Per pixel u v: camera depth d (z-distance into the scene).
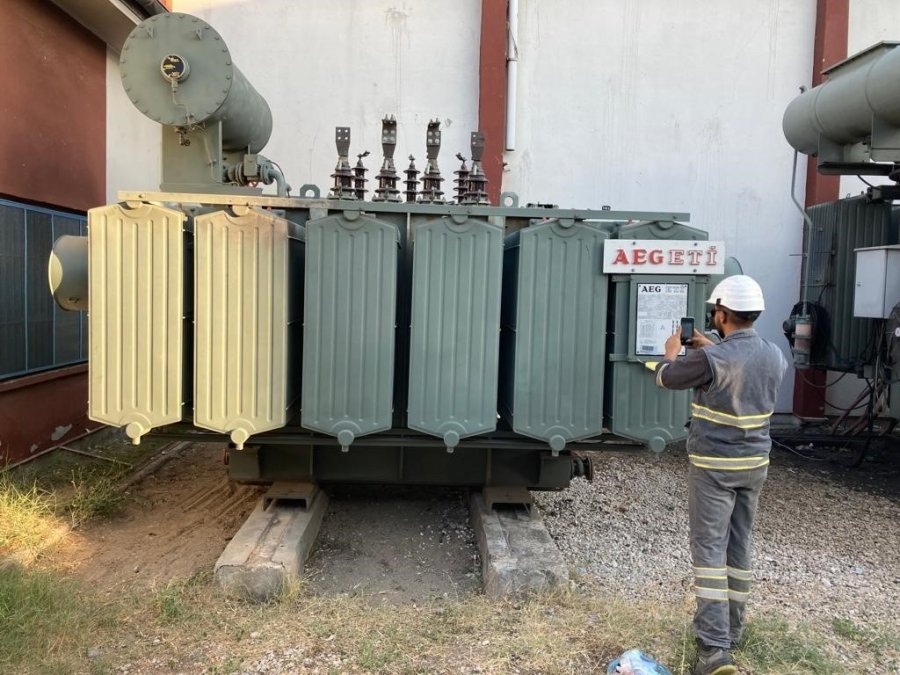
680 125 8.08
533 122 8.06
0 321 5.27
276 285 3.53
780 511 5.43
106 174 6.97
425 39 7.98
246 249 3.50
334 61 8.01
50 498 4.93
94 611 3.40
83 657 3.05
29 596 3.36
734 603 3.08
